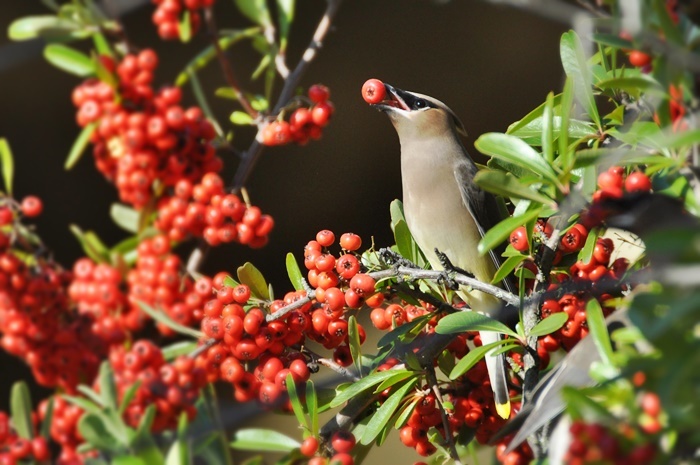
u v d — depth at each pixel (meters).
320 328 3.77
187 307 3.74
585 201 3.71
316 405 3.73
